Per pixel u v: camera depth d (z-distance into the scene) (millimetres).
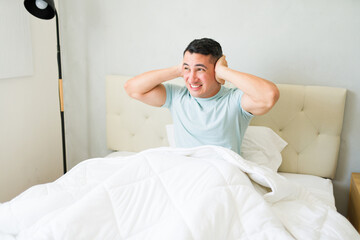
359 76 1818
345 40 1805
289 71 1922
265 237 1063
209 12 1971
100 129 2359
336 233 1151
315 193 1624
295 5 1837
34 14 1785
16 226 1139
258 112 1467
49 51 2193
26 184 2090
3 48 1787
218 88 1563
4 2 1767
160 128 2111
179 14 2025
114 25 2152
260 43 1933
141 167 1279
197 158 1396
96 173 1399
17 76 1910
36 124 2137
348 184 1949
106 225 1078
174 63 2107
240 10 1920
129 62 2184
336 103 1804
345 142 1904
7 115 1896
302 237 1108
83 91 2318
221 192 1161
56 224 1024
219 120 1522
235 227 1093
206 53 1446
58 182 1382
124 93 2143
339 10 1781
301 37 1864
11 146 1943
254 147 1777
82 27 2213
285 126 1901
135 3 2082
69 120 2396
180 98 1650
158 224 1107
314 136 1866
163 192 1203
